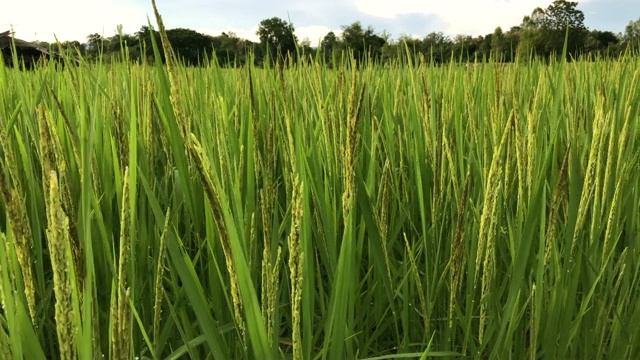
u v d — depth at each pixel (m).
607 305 1.54
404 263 1.66
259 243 1.61
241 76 2.44
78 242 0.82
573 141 1.42
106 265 1.53
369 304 1.65
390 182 1.84
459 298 1.58
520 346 1.51
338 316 1.15
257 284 1.54
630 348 1.47
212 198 0.88
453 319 1.48
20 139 1.46
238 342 1.40
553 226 1.26
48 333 1.51
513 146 1.49
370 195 1.57
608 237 1.34
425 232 1.51
